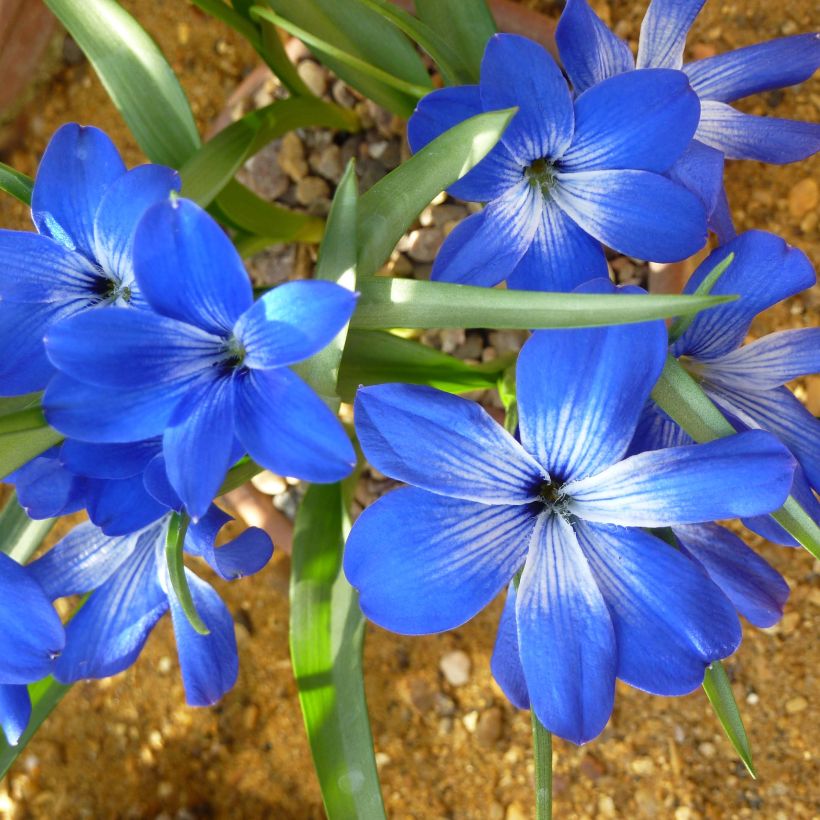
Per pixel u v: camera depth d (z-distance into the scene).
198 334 0.10
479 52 0.15
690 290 0.12
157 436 0.11
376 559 0.10
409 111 0.16
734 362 0.12
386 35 0.16
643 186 0.13
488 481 0.11
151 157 0.15
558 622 0.11
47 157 0.11
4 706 0.11
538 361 0.10
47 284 0.11
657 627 0.11
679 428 0.12
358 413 0.10
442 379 0.15
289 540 0.20
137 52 0.14
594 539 0.11
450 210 0.20
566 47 0.12
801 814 0.20
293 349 0.09
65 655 0.12
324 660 0.15
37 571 0.12
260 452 0.09
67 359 0.09
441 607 0.11
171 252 0.09
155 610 0.12
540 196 0.13
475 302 0.10
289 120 0.18
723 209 0.14
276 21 0.13
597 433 0.11
